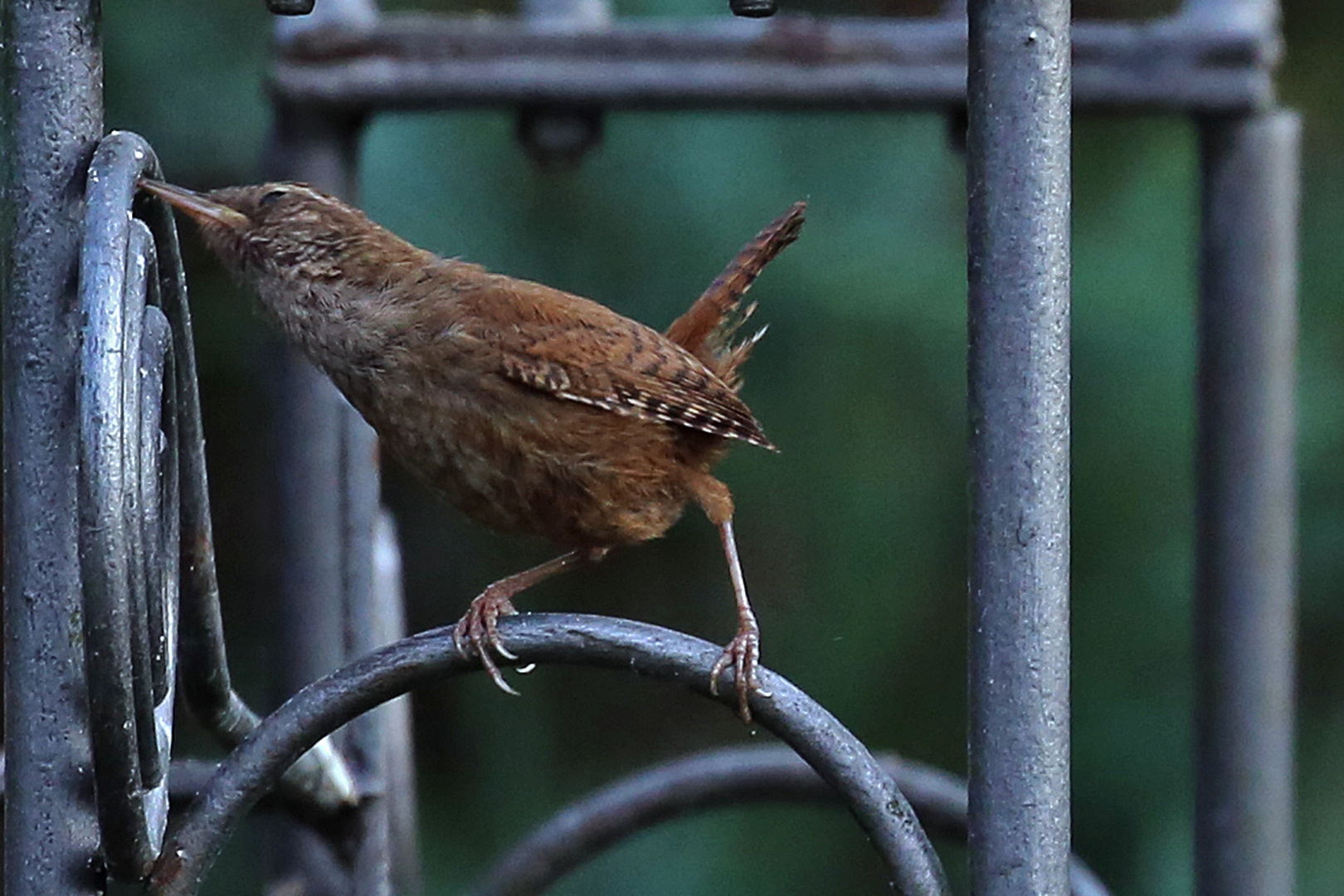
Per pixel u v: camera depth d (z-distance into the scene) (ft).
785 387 44.19
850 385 43.96
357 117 28.58
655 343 24.03
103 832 16.53
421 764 48.75
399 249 24.29
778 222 26.55
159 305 17.87
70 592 16.79
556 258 43.14
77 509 16.49
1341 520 43.68
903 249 43.68
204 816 17.57
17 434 16.78
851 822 46.57
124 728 16.07
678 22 29.12
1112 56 27.94
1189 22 28.12
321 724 17.75
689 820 46.68
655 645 17.71
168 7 41.75
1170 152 44.55
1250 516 28.17
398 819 29.58
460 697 49.06
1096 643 43.88
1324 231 46.55
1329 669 45.01
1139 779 43.55
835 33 28.91
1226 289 28.07
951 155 43.42
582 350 23.31
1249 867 28.50
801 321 43.47
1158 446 42.88
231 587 48.93
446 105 28.40
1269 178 27.99
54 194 16.70
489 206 42.78
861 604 45.60
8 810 16.98
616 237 43.14
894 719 45.91
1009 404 16.31
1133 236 43.78
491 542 50.06
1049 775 16.49
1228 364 28.19
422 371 23.39
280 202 24.13
